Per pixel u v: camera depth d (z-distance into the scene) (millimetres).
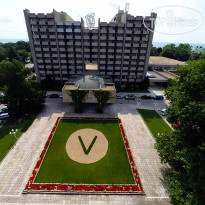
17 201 19547
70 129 34156
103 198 20312
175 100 24984
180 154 17688
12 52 89500
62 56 55781
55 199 19953
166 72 71375
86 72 60062
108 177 23125
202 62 21562
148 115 41688
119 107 45781
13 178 22516
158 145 24703
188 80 21328
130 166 25156
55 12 50281
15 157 26172
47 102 47438
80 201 19844
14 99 38656
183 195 16375
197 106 17250
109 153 27766
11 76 35531
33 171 23438
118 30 51500
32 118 37344
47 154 26922
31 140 30359
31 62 108375
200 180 15234
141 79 60938
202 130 18188
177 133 20859
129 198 20422
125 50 54656
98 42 53969
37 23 50469
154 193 21109
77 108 42031
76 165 25000
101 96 39812
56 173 23422
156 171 24484
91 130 34094
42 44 53562
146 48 55031
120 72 59031
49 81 56562
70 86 42500
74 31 51750
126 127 35781
